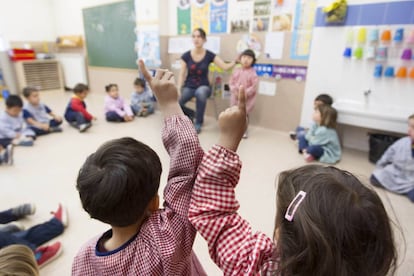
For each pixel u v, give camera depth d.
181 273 0.62
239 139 0.55
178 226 0.54
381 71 2.49
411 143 1.93
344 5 2.47
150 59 4.08
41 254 1.27
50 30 5.69
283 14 2.91
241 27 3.23
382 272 0.42
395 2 2.29
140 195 0.53
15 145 2.72
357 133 2.81
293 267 0.42
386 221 0.42
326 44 2.69
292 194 0.47
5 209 1.67
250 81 3.07
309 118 2.98
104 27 4.77
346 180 0.46
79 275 0.59
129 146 0.56
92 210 0.53
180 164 0.57
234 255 0.50
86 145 2.78
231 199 0.53
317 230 0.40
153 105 4.09
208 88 3.28
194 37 3.25
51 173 2.16
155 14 3.80
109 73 5.05
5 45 5.16
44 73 5.48
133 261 0.53
